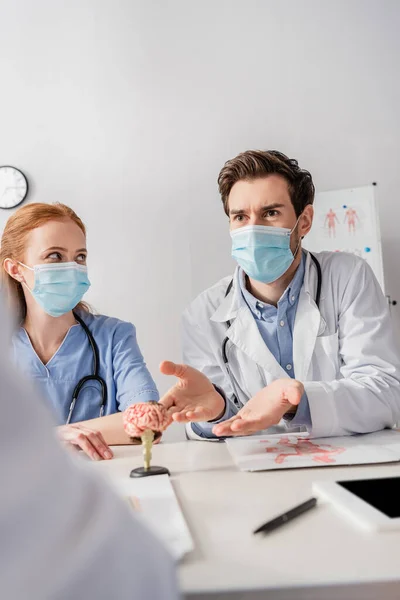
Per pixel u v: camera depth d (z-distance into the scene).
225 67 2.65
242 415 1.00
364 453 0.91
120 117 2.66
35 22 2.68
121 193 2.64
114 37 2.67
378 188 2.59
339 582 0.45
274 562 0.50
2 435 0.23
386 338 1.36
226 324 1.52
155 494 0.71
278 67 2.64
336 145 2.61
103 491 0.26
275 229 1.44
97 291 2.61
